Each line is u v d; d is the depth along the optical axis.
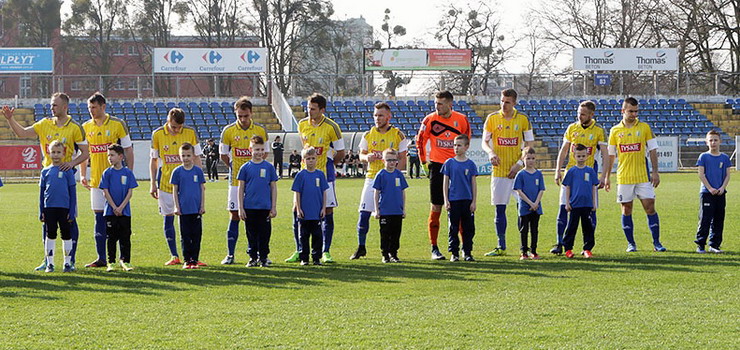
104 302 8.07
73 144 10.98
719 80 54.50
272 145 38.44
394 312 7.48
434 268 10.41
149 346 6.32
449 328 6.83
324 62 64.62
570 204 11.42
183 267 10.62
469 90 51.34
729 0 54.34
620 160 12.25
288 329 6.84
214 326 6.96
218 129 44.22
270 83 47.16
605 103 49.16
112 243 10.56
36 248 12.81
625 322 6.99
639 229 14.84
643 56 50.03
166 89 61.03
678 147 41.06
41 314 7.48
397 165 11.55
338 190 27.02
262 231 10.79
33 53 46.44
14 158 35.06
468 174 11.18
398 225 11.13
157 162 11.41
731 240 13.15
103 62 62.81
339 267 10.59
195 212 10.65
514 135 12.00
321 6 59.56
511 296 8.25
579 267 10.30
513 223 16.12
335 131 11.62
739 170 39.94
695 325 6.86
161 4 61.72
